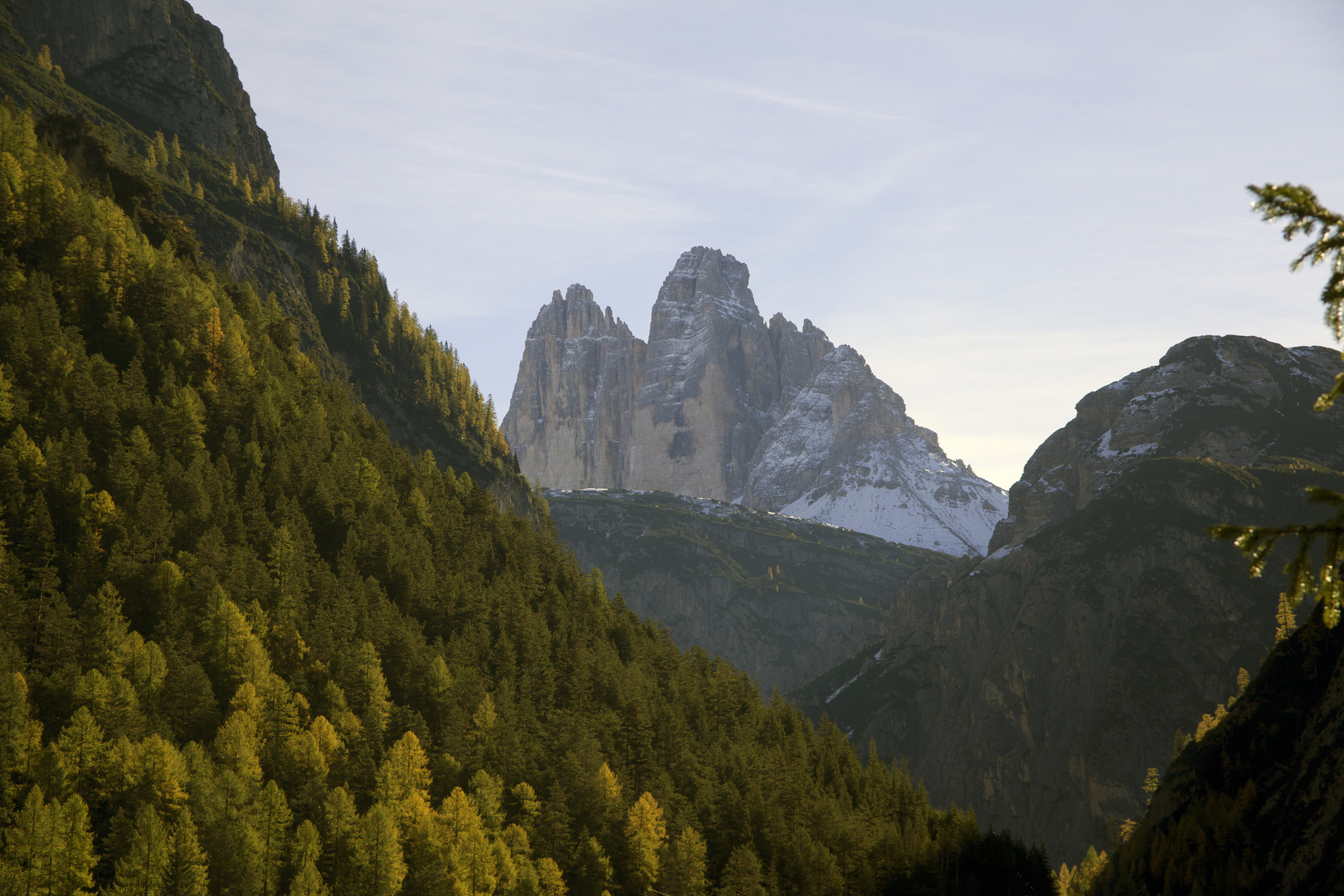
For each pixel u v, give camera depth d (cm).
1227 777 16588
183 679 11575
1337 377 1906
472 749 13738
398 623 15288
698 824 14275
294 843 10194
